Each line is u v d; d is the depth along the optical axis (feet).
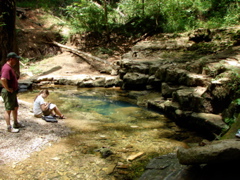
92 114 21.40
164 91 24.54
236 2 40.63
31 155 12.30
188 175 8.86
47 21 57.06
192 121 18.07
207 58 25.11
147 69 30.81
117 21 56.13
